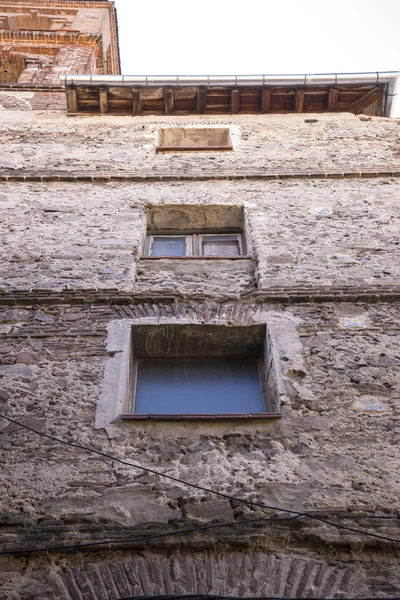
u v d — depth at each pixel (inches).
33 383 248.2
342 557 190.9
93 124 486.6
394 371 254.5
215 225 381.4
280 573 186.1
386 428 230.5
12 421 229.8
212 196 385.4
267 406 259.3
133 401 261.4
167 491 209.2
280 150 441.7
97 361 260.2
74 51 798.5
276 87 495.5
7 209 366.3
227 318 285.7
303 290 300.5
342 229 350.9
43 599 179.0
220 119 499.2
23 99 539.8
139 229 352.8
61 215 362.6
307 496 207.5
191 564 189.0
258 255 327.6
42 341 269.9
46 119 495.2
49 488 209.0
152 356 285.9
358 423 232.7
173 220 379.9
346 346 267.6
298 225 354.9
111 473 214.5
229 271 323.9
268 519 199.0
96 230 350.0
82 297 295.0
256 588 182.1
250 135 467.2
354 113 512.7
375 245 336.2
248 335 283.4
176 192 389.7
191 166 419.5
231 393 268.5
